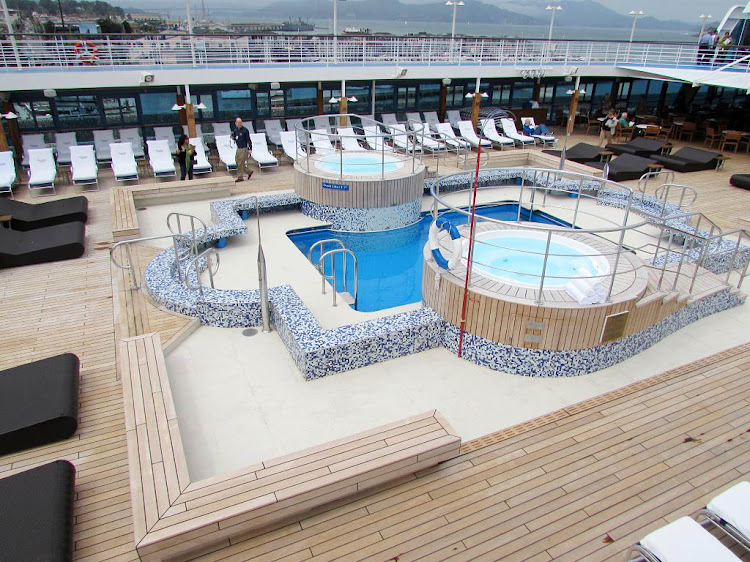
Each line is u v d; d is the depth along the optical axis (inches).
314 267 309.9
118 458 163.3
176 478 142.5
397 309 263.0
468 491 154.1
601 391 206.4
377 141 580.4
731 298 268.5
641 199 406.9
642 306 211.5
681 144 681.6
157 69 522.0
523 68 660.7
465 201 447.5
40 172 443.8
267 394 198.5
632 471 161.8
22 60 549.3
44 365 185.5
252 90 624.7
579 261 249.9
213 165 530.6
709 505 135.8
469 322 215.6
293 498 138.6
